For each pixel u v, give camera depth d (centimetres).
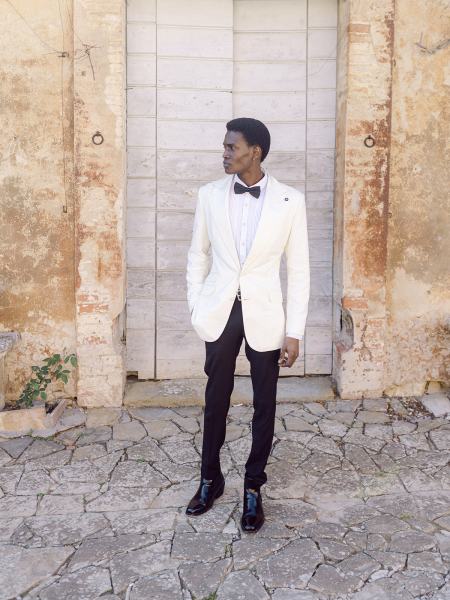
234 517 323
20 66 442
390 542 302
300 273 315
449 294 486
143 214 492
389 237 477
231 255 306
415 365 489
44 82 444
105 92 442
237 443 407
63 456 392
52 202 453
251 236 305
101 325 457
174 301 501
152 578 275
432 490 353
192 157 491
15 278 457
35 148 448
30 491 351
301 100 495
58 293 461
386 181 463
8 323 460
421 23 462
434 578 277
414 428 433
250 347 310
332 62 491
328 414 454
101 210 450
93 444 407
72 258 459
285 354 311
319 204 500
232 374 318
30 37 440
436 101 470
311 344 511
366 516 326
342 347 479
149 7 476
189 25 481
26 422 422
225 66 486
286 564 285
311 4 488
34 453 396
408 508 333
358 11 450
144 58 480
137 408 463
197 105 488
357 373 477
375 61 454
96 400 463
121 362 462
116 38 438
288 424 435
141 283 497
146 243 494
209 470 329
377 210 464
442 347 489
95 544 300
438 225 480
